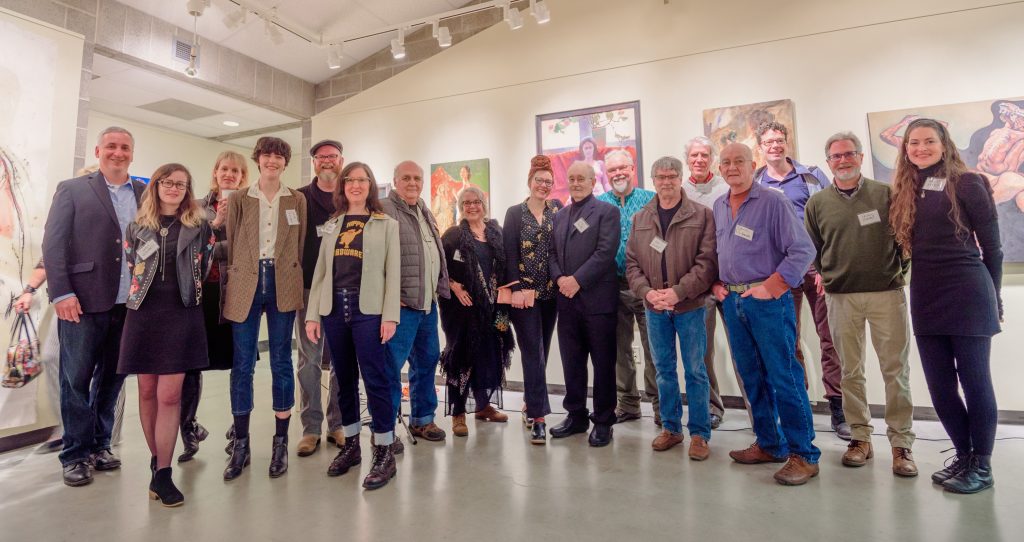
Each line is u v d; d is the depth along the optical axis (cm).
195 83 480
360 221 242
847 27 358
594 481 227
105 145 261
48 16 351
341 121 551
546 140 446
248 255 250
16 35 313
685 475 232
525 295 290
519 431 313
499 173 467
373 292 233
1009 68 323
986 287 203
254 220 254
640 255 274
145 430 219
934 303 209
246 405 250
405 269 267
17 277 304
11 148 306
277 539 178
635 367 335
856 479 223
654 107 410
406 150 511
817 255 256
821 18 365
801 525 181
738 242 233
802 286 321
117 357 265
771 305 223
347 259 236
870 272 235
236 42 491
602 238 278
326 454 274
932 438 286
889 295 235
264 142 260
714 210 252
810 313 360
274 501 211
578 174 285
